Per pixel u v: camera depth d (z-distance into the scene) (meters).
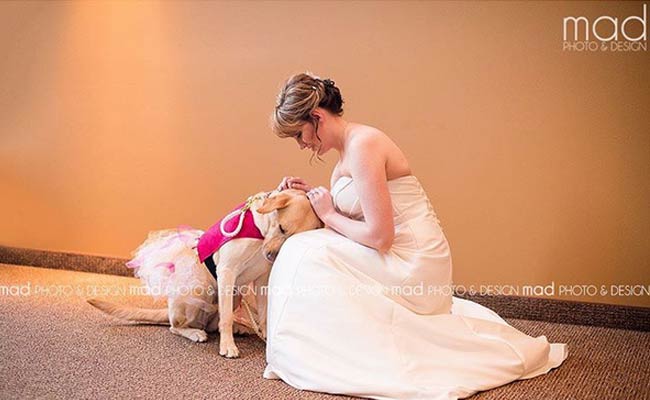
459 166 3.66
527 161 3.55
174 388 2.40
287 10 3.92
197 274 2.90
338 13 3.82
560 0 3.44
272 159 4.02
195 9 4.12
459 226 3.69
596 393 2.44
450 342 2.45
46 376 2.47
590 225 3.50
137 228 4.36
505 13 3.53
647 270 3.43
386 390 2.28
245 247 2.76
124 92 4.31
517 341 2.60
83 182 4.45
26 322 3.16
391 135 3.76
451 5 3.61
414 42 3.68
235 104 4.07
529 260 3.60
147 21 4.22
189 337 2.96
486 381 2.41
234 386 2.43
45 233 4.57
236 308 3.01
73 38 4.39
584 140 3.47
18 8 4.47
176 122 4.21
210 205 4.18
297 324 2.48
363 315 2.43
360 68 3.79
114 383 2.43
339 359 2.40
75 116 4.43
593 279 3.52
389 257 2.54
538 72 3.50
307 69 3.91
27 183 4.58
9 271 4.36
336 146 2.68
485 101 3.59
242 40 4.03
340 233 2.65
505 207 3.61
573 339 3.21
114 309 3.11
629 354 2.96
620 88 3.40
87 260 4.43
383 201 2.47
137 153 4.32
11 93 4.55
